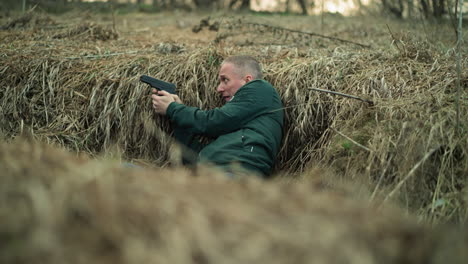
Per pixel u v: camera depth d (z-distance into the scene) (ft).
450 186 7.25
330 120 9.61
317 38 15.29
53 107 10.73
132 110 10.36
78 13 19.26
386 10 20.88
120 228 3.43
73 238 3.36
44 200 3.56
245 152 8.88
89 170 4.26
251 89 9.36
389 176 7.50
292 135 10.10
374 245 3.57
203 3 28.53
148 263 3.20
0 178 4.01
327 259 3.34
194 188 4.25
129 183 4.12
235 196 4.13
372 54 11.43
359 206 4.17
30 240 3.26
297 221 3.68
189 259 3.31
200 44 13.98
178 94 10.59
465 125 7.81
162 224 3.51
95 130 10.39
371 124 8.59
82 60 11.69
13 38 14.08
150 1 29.48
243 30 16.52
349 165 8.07
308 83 10.27
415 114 8.09
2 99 10.80
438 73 9.62
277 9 26.66
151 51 12.60
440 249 3.68
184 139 9.86
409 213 7.00
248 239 3.44
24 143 5.31
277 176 9.27
